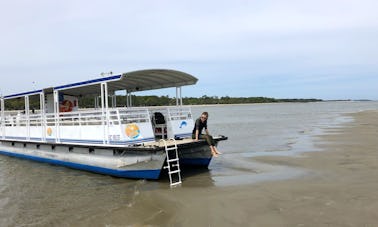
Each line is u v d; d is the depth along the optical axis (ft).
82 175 41.50
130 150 35.12
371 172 35.65
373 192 28.04
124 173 37.42
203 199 28.58
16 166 50.31
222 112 272.10
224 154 53.31
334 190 29.17
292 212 24.12
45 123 50.52
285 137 75.05
